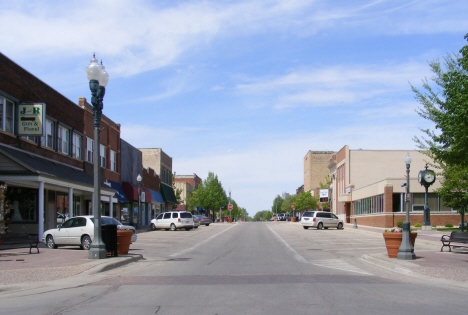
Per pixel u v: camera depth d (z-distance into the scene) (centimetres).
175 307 809
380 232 3531
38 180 2214
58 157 2959
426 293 958
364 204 5391
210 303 841
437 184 4453
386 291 973
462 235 1817
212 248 2203
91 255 1524
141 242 2611
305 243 2542
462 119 1391
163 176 6406
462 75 1497
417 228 3919
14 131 2439
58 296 938
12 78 2412
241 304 829
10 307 838
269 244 2472
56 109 2950
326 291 962
